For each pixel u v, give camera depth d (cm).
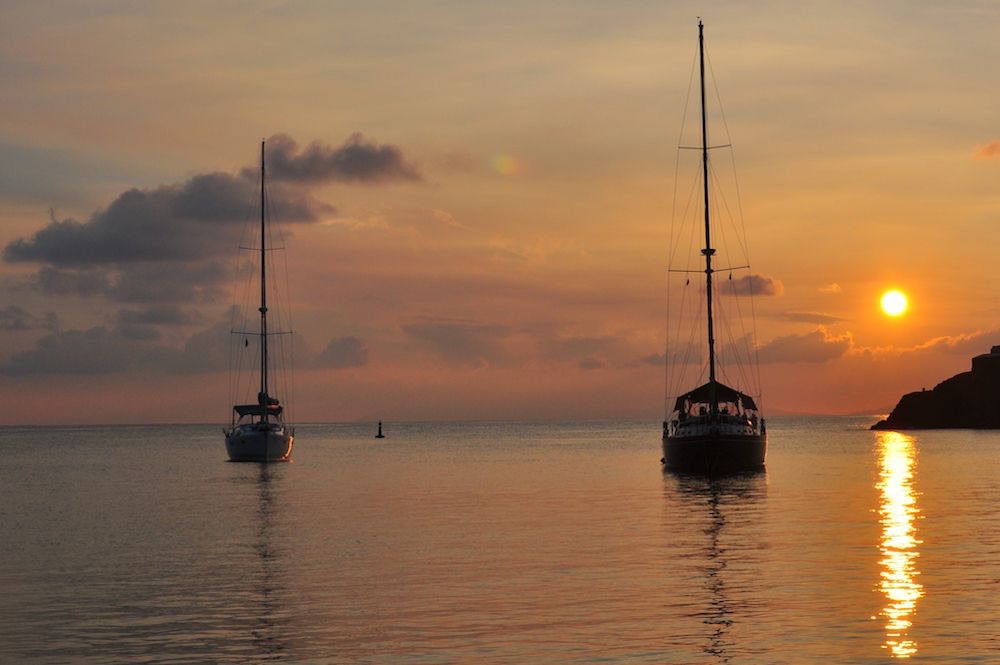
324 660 2469
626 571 3572
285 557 3997
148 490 7806
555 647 2547
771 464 10569
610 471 9894
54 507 6359
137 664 2444
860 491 6906
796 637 2602
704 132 8806
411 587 3322
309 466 11331
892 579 3341
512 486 7906
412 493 7256
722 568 3606
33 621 2875
